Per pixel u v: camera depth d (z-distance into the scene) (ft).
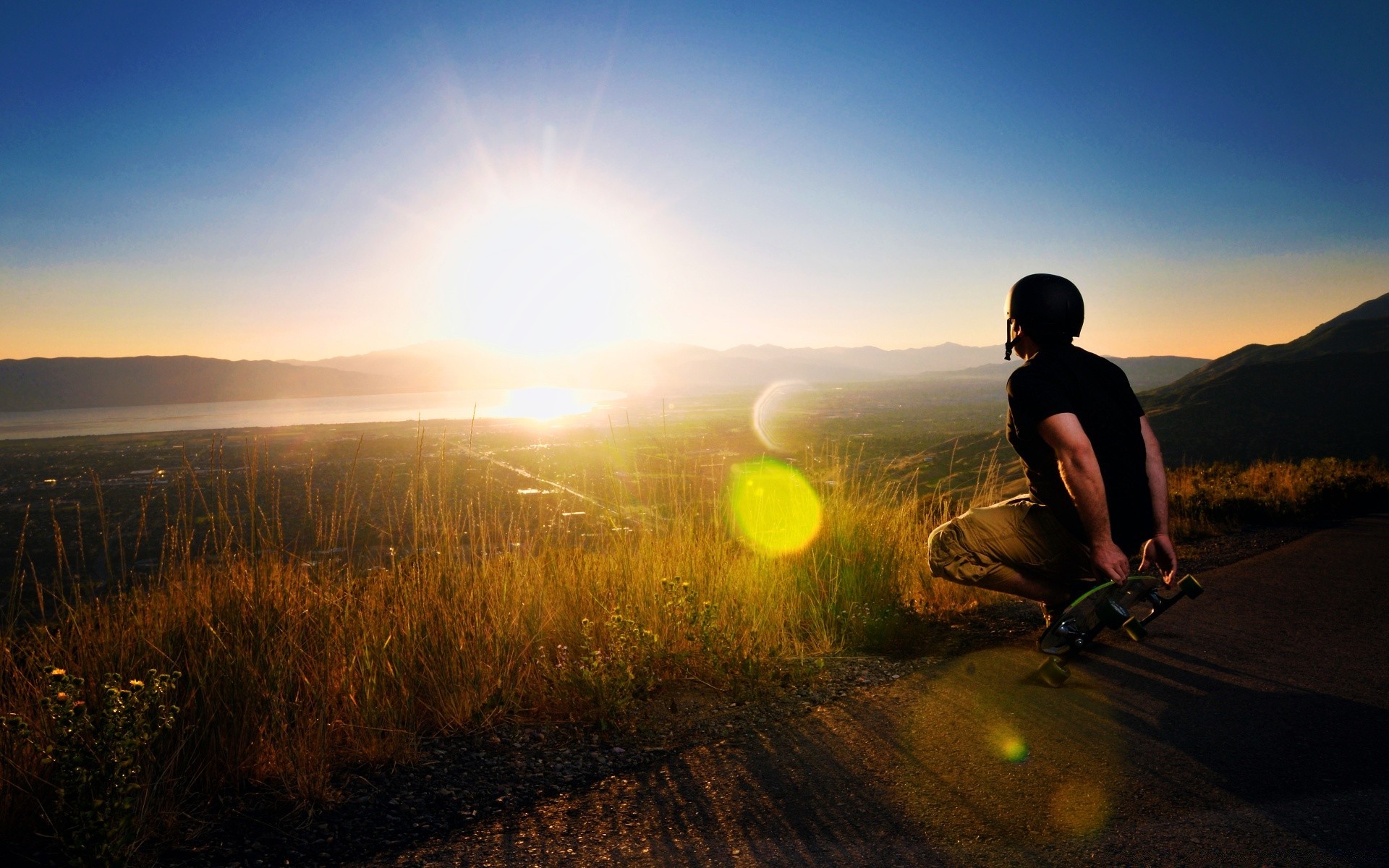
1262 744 7.58
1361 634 11.57
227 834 6.93
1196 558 20.27
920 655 12.09
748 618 13.20
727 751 8.51
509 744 9.04
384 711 9.14
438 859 6.34
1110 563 8.63
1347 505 30.89
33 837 7.06
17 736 7.53
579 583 13.48
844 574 14.71
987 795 6.84
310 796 7.63
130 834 6.70
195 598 10.23
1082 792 6.76
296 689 9.47
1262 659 10.54
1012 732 8.32
